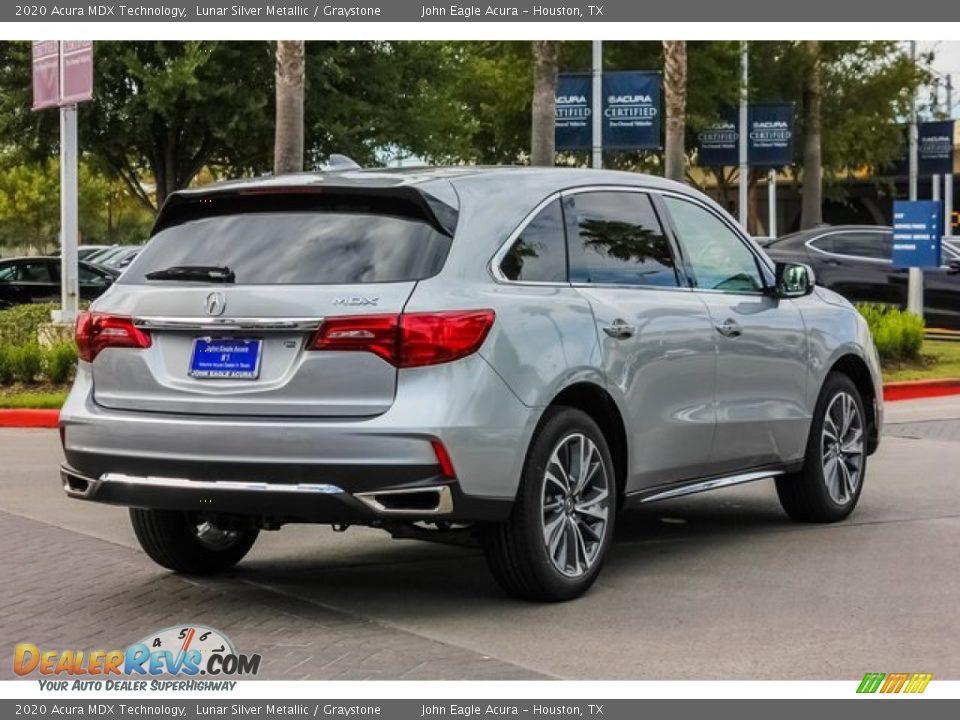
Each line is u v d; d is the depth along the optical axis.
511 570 6.32
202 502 6.06
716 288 7.62
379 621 6.25
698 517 8.81
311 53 31.00
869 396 8.91
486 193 6.46
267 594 6.83
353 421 5.83
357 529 8.66
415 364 5.83
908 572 7.12
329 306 5.91
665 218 7.43
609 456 6.67
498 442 5.99
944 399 16.27
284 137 18.89
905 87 42.06
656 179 7.54
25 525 8.69
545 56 22.50
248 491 5.94
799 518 8.52
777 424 7.89
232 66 30.05
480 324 5.96
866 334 8.80
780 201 65.62
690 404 7.20
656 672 5.46
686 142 40.22
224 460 5.96
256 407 5.98
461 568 7.41
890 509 8.95
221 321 6.07
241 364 6.05
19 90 30.67
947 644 5.81
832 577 7.03
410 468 5.78
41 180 61.38
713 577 7.05
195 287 6.21
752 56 39.50
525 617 6.29
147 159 34.78
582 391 6.55
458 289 6.02
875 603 6.49
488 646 5.82
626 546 7.89
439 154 33.75
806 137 38.72
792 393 8.01
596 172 7.14
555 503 6.41
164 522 6.98
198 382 6.13
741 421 7.57
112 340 6.39
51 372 16.83
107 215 71.81
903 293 21.55
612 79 26.73
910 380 16.88
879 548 7.73
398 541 8.25
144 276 6.50
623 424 6.76
